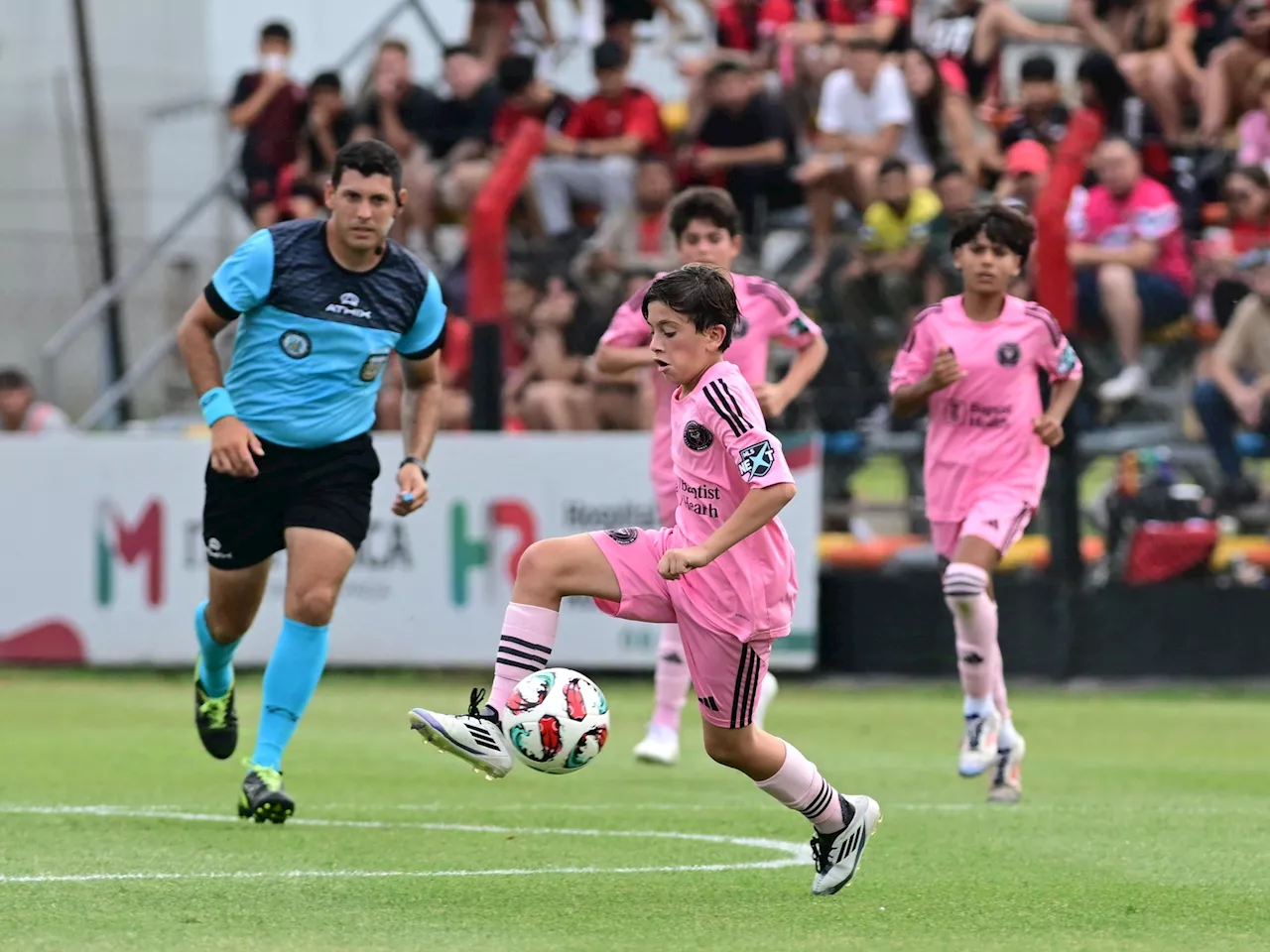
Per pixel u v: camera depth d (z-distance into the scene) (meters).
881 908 17.44
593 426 47.00
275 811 22.62
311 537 23.06
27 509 47.31
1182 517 45.28
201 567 46.44
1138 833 23.17
